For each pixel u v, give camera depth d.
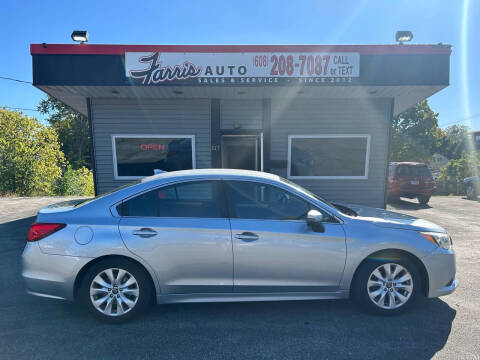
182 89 6.70
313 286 3.39
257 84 6.33
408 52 6.33
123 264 3.26
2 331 3.16
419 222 3.69
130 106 7.73
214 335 3.10
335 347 2.89
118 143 7.80
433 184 12.02
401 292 3.48
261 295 3.40
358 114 7.92
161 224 3.28
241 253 3.29
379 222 3.49
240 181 3.53
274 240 3.30
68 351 2.83
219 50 6.24
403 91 7.00
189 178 3.52
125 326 3.26
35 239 3.25
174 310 3.62
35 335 3.08
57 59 6.19
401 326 3.26
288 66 6.29
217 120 7.84
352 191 8.12
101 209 3.35
